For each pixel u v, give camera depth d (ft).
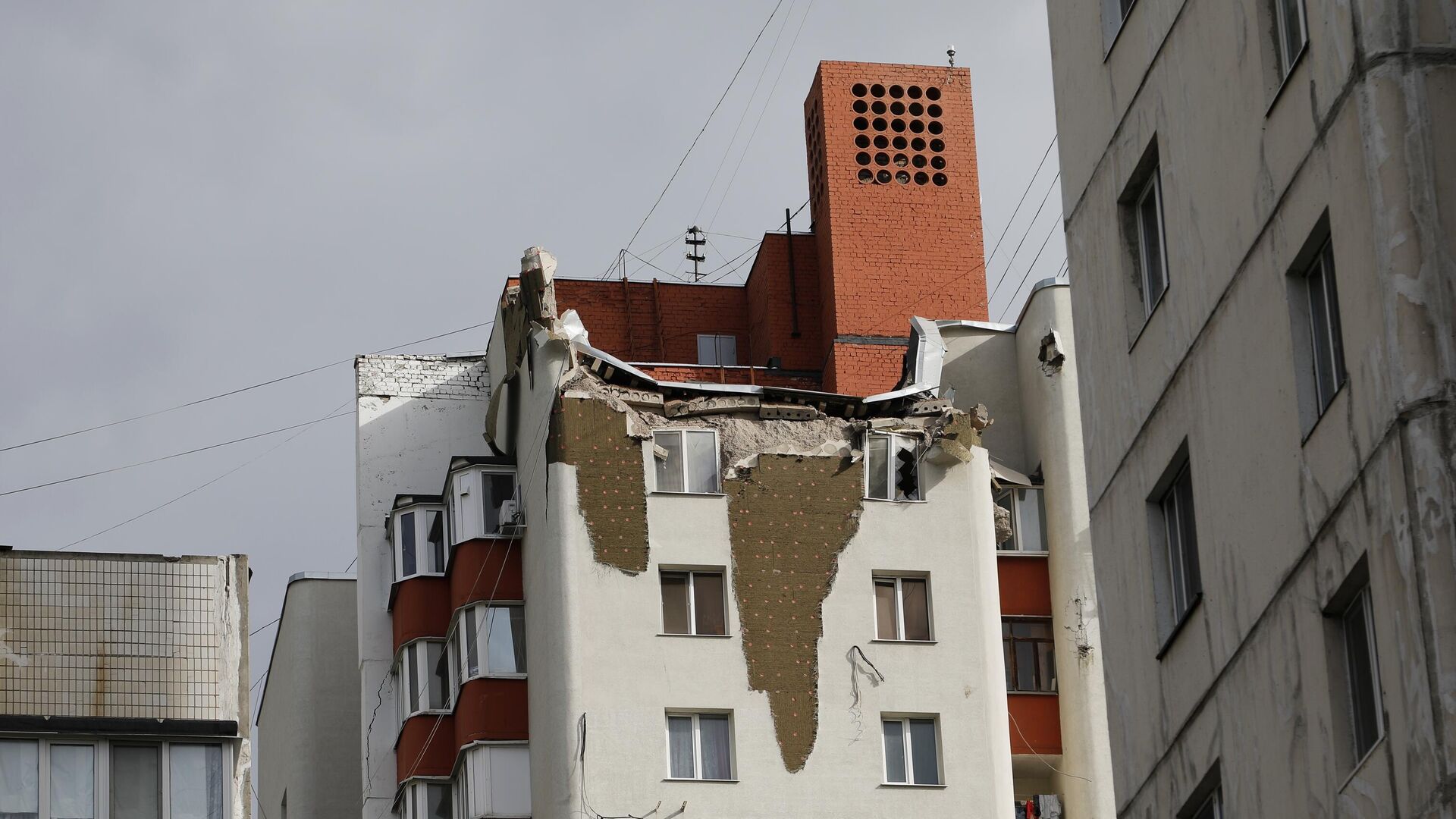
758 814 172.35
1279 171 94.73
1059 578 190.08
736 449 183.93
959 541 184.14
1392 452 83.92
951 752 176.86
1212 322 100.68
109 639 124.77
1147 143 108.99
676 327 224.94
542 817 173.17
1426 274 84.23
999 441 198.49
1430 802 79.87
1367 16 87.86
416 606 191.83
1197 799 101.35
